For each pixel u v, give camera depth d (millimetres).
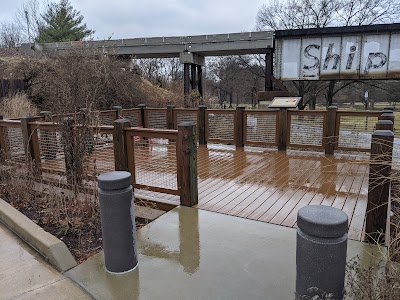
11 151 4875
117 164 3758
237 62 25641
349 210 3352
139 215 3422
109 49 13305
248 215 3248
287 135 6504
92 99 6047
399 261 1886
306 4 21484
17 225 2977
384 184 2449
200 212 3336
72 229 3018
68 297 2078
